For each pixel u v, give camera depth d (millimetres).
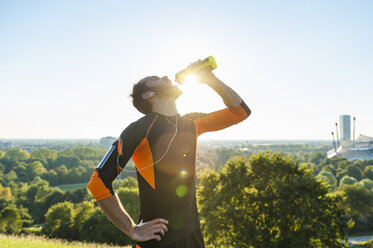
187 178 1496
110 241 26094
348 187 44500
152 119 1466
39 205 64375
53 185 115562
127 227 1249
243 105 1712
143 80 1589
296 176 14430
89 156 182250
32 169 120688
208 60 1538
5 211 40031
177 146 1490
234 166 15938
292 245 12789
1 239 10141
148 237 1246
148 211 1434
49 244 10094
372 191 60969
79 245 12477
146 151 1418
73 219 32000
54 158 165000
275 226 13469
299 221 12875
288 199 13445
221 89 1651
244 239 13500
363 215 43531
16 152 169875
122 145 1308
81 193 65062
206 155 138875
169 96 1566
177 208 1428
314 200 13289
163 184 1416
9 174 114500
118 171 1294
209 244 14398
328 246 13344
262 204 14281
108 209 1234
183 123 1604
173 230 1384
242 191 15031
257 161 15492
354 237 40312
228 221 14141
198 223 1545
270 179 14656
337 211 13781
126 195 27984
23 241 10070
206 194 15719
